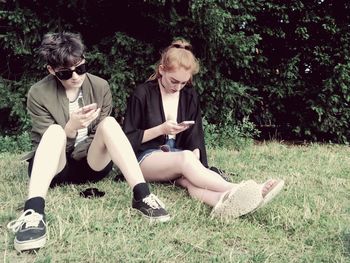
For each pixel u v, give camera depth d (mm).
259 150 5145
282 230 2418
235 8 5227
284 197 2973
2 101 5180
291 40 6023
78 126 2730
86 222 2324
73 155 3000
